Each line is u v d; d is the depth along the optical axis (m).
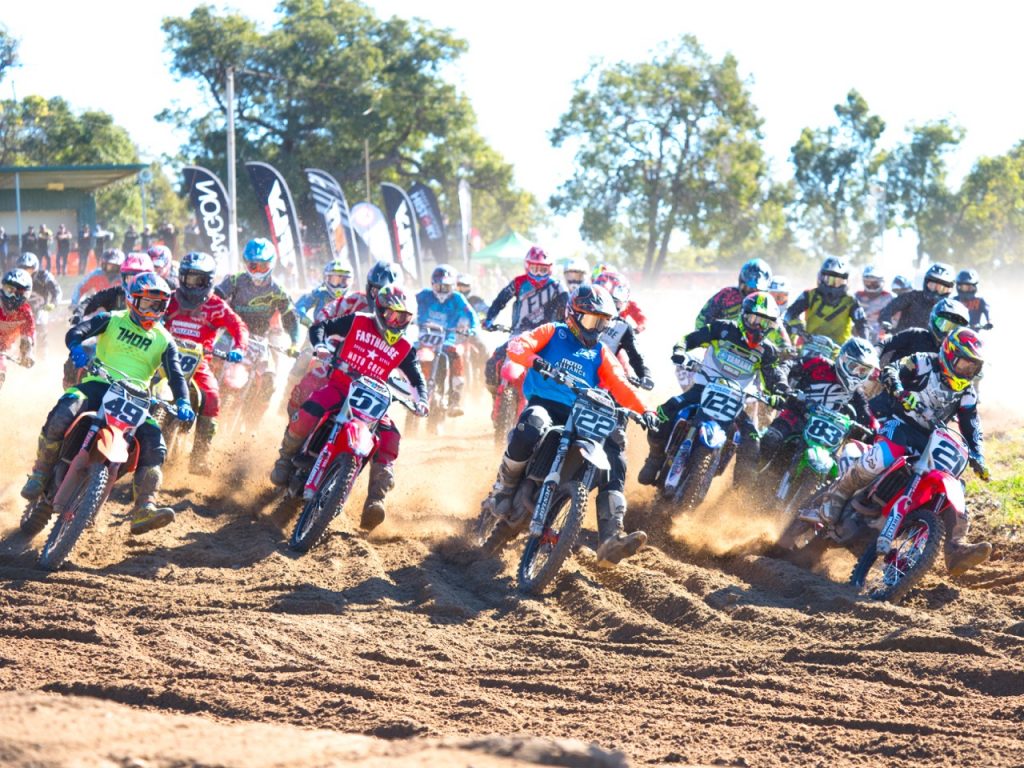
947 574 29.58
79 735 12.93
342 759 12.52
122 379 27.78
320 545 30.50
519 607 25.67
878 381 30.73
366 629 23.73
